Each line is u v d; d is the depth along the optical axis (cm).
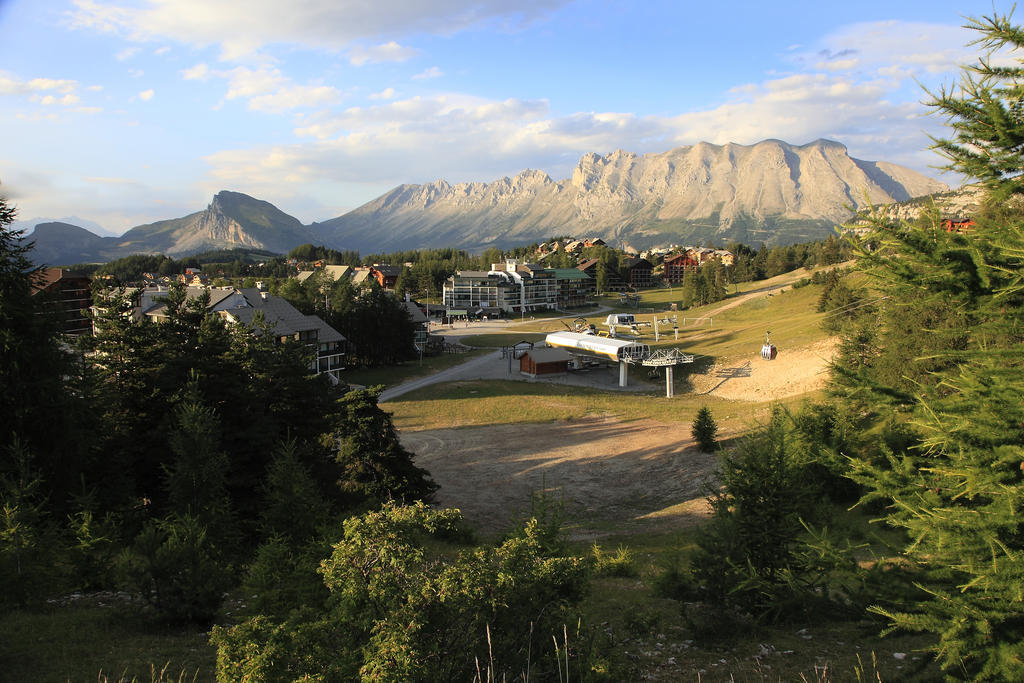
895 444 1822
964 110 866
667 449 5141
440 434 6081
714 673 1188
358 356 10900
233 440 3100
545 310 19988
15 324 2416
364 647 830
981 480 864
